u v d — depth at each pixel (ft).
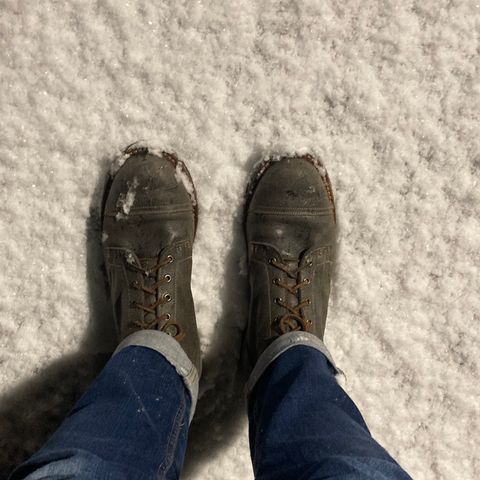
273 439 2.25
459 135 2.95
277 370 2.53
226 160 2.89
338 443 2.03
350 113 2.91
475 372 3.14
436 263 3.05
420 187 2.98
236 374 3.05
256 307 2.88
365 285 3.04
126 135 2.83
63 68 2.77
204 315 3.00
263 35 2.83
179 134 2.85
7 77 2.76
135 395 2.29
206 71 2.83
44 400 2.98
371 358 3.10
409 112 2.92
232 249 2.98
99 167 2.85
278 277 2.86
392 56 2.89
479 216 3.02
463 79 2.93
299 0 2.81
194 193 2.89
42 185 2.84
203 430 3.06
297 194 2.87
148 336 2.54
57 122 2.80
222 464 3.10
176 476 2.36
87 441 2.03
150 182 2.79
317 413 2.26
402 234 3.02
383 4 2.85
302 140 2.90
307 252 2.88
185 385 2.51
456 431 3.18
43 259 2.89
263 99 2.86
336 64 2.87
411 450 3.19
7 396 2.95
